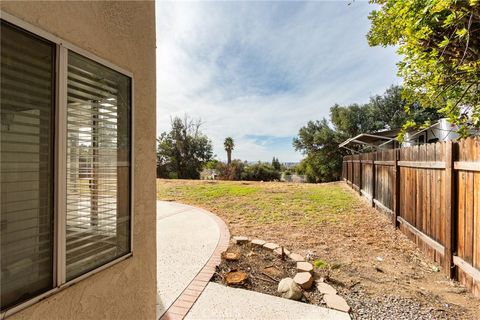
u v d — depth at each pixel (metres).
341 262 3.76
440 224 3.54
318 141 22.00
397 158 5.34
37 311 1.27
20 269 1.22
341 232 5.23
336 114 22.38
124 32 1.90
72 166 1.50
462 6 2.18
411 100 3.58
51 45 1.35
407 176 4.86
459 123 3.01
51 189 1.36
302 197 9.52
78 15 1.50
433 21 2.54
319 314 2.50
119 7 1.85
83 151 1.57
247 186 13.17
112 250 1.78
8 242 1.18
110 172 1.78
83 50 1.53
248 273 3.40
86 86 1.58
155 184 2.27
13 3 1.17
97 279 1.62
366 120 21.00
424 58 2.92
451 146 3.25
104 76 1.73
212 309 2.59
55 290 1.35
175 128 24.42
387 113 20.92
